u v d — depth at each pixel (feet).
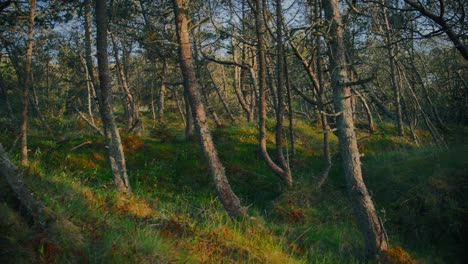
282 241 28.48
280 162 42.01
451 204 33.71
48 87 73.36
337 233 31.78
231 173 45.06
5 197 18.47
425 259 29.04
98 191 29.71
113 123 34.19
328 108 57.06
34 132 52.01
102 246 18.62
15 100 59.26
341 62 27.37
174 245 21.71
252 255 23.54
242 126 59.47
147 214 27.27
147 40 46.19
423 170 39.83
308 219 36.04
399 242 32.12
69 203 22.58
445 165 38.68
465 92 67.62
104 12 33.96
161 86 77.92
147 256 18.81
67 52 60.64
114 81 83.35
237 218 30.73
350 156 27.07
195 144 51.16
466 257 29.81
